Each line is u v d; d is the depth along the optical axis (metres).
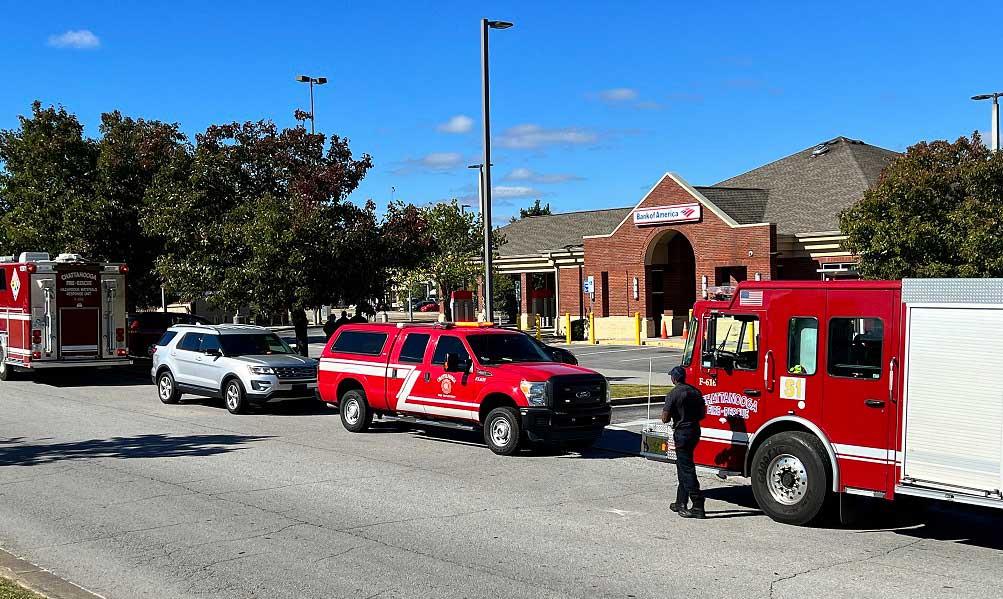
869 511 11.48
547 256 49.47
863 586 8.38
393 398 17.36
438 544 9.80
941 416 9.71
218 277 26.44
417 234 28.22
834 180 40.34
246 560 9.15
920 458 9.87
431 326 17.36
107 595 8.06
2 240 34.06
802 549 9.70
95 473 13.79
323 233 25.80
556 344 42.31
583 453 15.87
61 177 32.72
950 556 9.46
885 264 25.03
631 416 20.14
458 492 12.55
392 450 16.06
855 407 10.38
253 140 28.52
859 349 10.42
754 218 39.91
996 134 32.06
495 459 15.23
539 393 15.20
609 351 37.34
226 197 27.89
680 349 37.62
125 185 32.97
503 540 9.99
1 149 33.72
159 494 12.31
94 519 10.90
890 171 26.12
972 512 10.70
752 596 8.08
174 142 33.41
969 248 23.59
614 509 11.59
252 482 13.15
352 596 8.03
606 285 45.59
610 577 8.62
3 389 26.03
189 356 22.33
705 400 11.75
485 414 16.03
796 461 10.74
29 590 7.83
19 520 10.85
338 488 12.77
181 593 8.12
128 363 27.23
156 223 27.73
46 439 17.17
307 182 26.84
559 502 11.97
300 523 10.71
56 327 26.23
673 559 9.27
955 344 9.64
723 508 11.73
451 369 16.27
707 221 39.25
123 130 33.62
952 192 25.00
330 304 27.53
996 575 8.77
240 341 22.06
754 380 11.29
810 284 10.81
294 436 17.70
